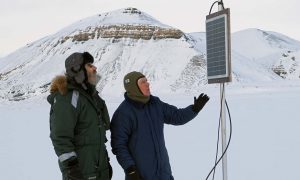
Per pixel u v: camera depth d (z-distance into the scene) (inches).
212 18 176.6
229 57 166.1
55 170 323.3
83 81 142.6
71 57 140.0
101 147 144.2
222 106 176.7
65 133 134.0
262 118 670.5
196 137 483.8
